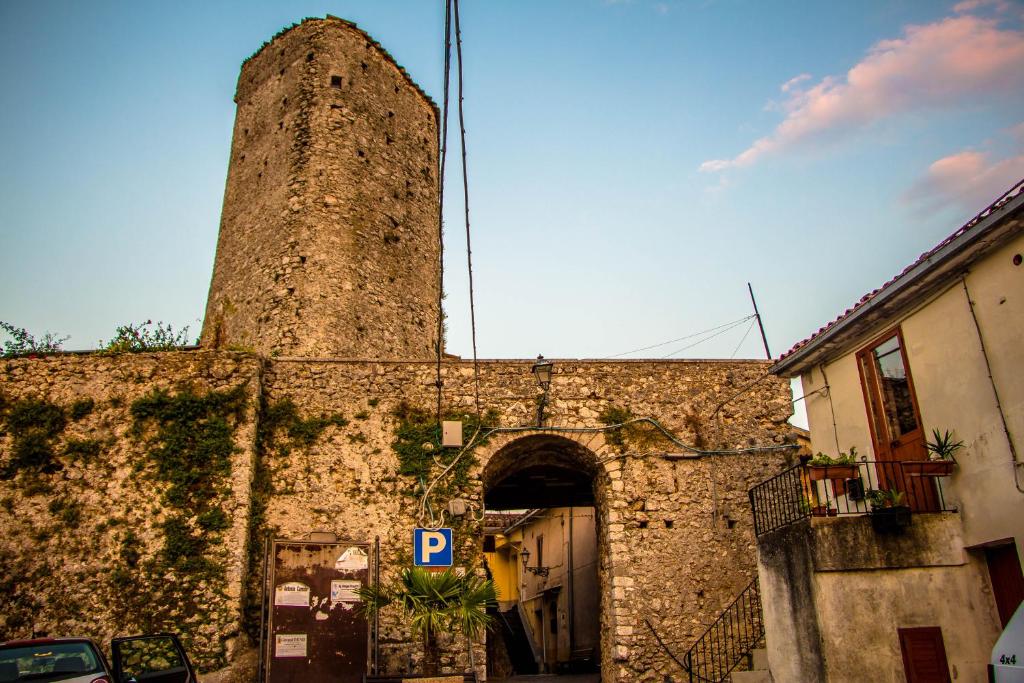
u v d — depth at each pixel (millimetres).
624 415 15547
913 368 11375
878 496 10438
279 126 22422
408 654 13562
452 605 11547
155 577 13070
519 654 28797
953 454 10562
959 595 10156
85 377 14422
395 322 21016
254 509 14141
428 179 24031
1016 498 9555
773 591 11203
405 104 24219
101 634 12656
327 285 19953
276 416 14922
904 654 9859
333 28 23203
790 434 15711
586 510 25031
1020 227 9461
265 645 12688
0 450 13766
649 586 14438
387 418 15109
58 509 13430
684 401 15805
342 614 12391
